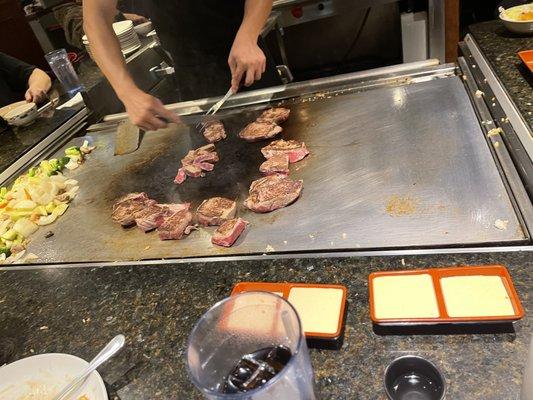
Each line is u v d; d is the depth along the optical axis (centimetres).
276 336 79
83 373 99
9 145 250
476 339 87
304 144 173
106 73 195
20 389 103
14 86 356
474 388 79
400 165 147
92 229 171
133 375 102
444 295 93
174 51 248
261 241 135
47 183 195
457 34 301
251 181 167
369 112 180
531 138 128
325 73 406
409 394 81
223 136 199
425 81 186
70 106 275
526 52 161
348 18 367
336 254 119
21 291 145
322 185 151
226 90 252
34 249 169
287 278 116
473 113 159
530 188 118
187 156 191
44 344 120
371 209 133
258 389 64
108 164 211
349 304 102
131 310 122
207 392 67
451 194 129
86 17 193
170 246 148
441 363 85
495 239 110
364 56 393
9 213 185
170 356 104
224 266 127
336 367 90
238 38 181
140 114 183
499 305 88
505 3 258
